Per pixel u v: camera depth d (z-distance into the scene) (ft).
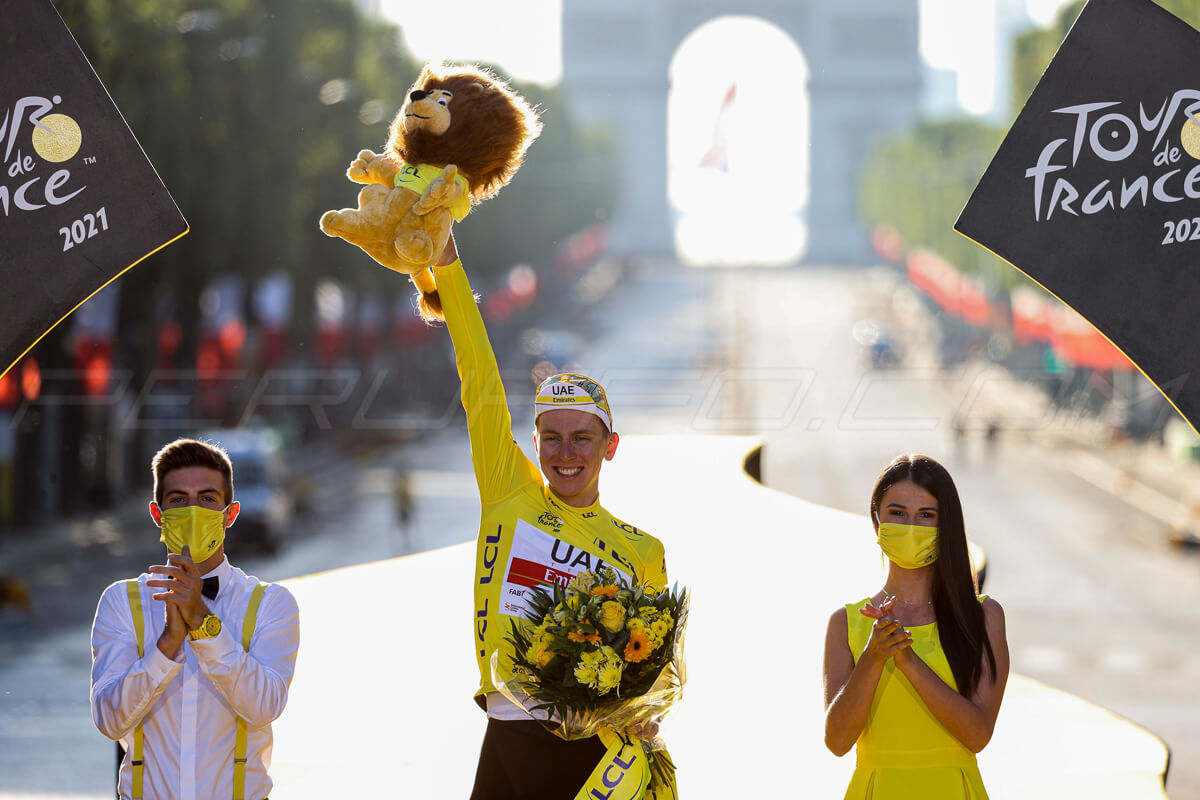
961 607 31.71
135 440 218.79
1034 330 357.20
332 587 80.18
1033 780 49.11
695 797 44.16
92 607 185.98
